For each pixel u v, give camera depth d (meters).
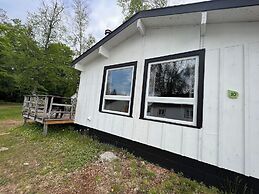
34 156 4.88
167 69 4.37
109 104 5.86
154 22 4.59
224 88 3.30
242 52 3.18
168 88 4.26
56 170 3.97
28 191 3.28
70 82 21.14
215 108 3.36
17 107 19.56
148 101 4.63
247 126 2.97
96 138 6.08
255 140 2.87
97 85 6.53
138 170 3.83
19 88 21.45
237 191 2.94
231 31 3.36
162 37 4.60
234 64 3.24
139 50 5.15
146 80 4.78
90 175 3.69
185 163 3.63
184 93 3.92
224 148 3.16
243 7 2.97
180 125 3.81
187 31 4.08
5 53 18.91
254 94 2.96
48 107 7.58
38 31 19.83
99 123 6.07
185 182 3.34
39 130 7.48
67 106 7.80
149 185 3.28
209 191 3.09
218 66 3.44
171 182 3.35
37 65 18.66
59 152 5.00
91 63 7.07
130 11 16.47
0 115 12.99
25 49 19.06
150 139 4.38
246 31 3.18
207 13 3.41
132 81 5.16
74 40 20.31
